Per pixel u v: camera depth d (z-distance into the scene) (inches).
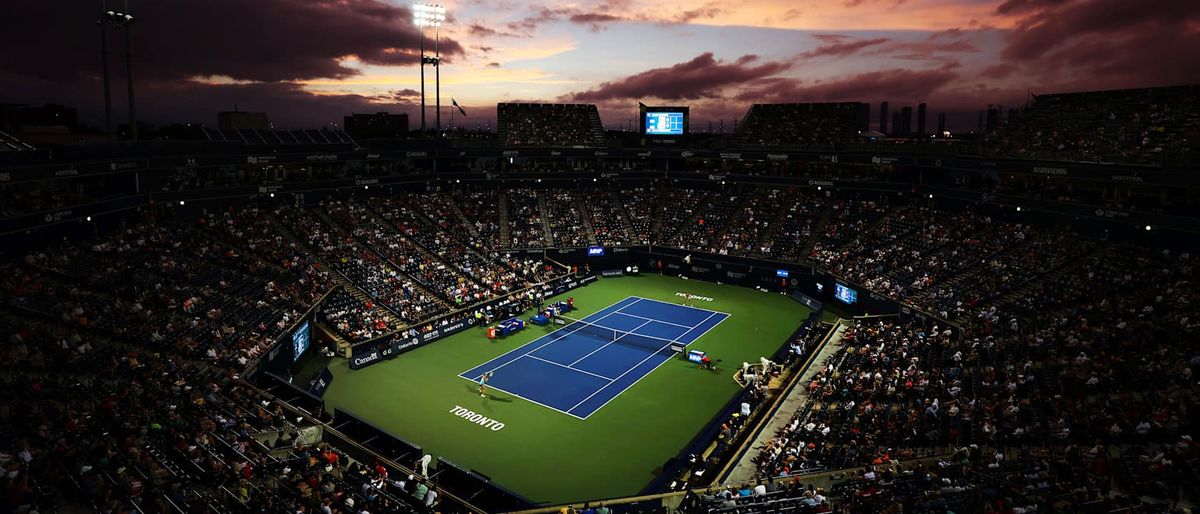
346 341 2038.6
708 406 1728.6
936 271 2450.8
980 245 2498.8
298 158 2790.4
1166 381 1380.4
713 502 1137.4
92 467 1013.8
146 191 2321.6
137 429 1175.6
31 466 987.3
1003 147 2738.7
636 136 4955.7
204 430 1218.6
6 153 1747.0
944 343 1836.9
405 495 1179.9
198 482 1067.3
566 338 2281.0
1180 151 2092.8
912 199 3048.7
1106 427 1236.5
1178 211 2095.2
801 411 1550.2
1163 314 1707.7
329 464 1239.5
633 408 1710.1
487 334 2290.8
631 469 1411.2
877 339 1963.6
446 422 1615.4
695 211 3484.3
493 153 3457.2
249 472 1098.7
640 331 2369.6
